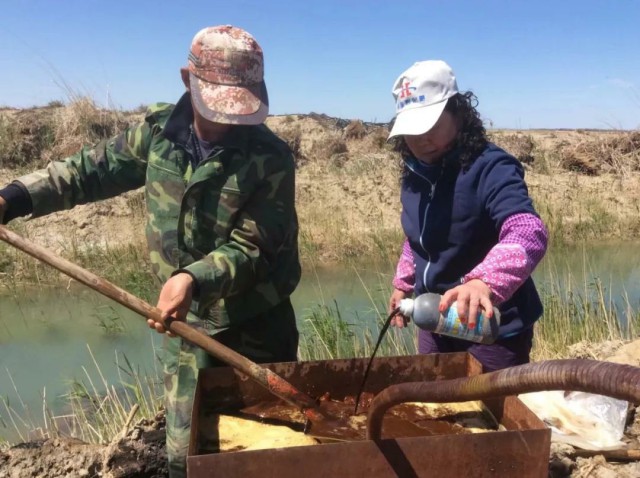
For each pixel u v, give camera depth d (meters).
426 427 2.58
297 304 8.13
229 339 2.88
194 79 2.62
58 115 13.71
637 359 4.55
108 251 9.81
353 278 9.45
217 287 2.51
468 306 2.28
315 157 15.34
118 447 3.49
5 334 7.01
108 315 7.56
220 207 2.68
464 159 2.73
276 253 2.74
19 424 5.00
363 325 6.82
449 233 2.84
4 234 2.44
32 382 5.77
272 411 2.68
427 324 2.31
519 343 2.91
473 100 2.79
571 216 12.85
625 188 14.37
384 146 15.70
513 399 2.52
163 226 2.80
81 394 5.25
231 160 2.68
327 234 11.16
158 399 5.11
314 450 2.06
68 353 6.45
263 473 2.05
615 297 7.99
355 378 2.82
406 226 3.04
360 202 12.77
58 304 8.03
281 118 17.09
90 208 10.95
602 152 15.51
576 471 3.09
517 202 2.57
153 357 6.33
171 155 2.79
